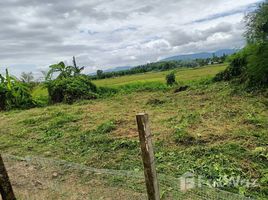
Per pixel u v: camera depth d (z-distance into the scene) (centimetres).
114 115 975
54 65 1700
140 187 439
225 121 751
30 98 1609
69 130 837
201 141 610
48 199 448
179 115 865
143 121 254
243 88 1121
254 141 580
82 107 1257
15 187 496
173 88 1476
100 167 551
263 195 399
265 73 1074
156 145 612
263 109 833
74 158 614
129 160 564
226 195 372
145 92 1528
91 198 432
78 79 1638
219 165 486
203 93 1206
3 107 1577
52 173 531
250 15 1130
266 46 1083
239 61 1345
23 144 755
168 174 479
